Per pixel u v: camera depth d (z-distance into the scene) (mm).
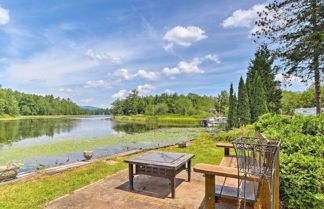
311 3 7008
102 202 2713
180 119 37781
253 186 2197
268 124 3959
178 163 2908
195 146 7680
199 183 3408
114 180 3639
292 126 3293
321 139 2496
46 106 72188
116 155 6438
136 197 2859
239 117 14195
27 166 6207
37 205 2674
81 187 3316
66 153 8328
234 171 1834
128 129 20562
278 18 7918
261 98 13359
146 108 57688
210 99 57688
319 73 7430
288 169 2197
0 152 8547
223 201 1994
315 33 6430
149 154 3469
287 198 2230
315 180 2031
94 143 10977
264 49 8555
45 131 18375
